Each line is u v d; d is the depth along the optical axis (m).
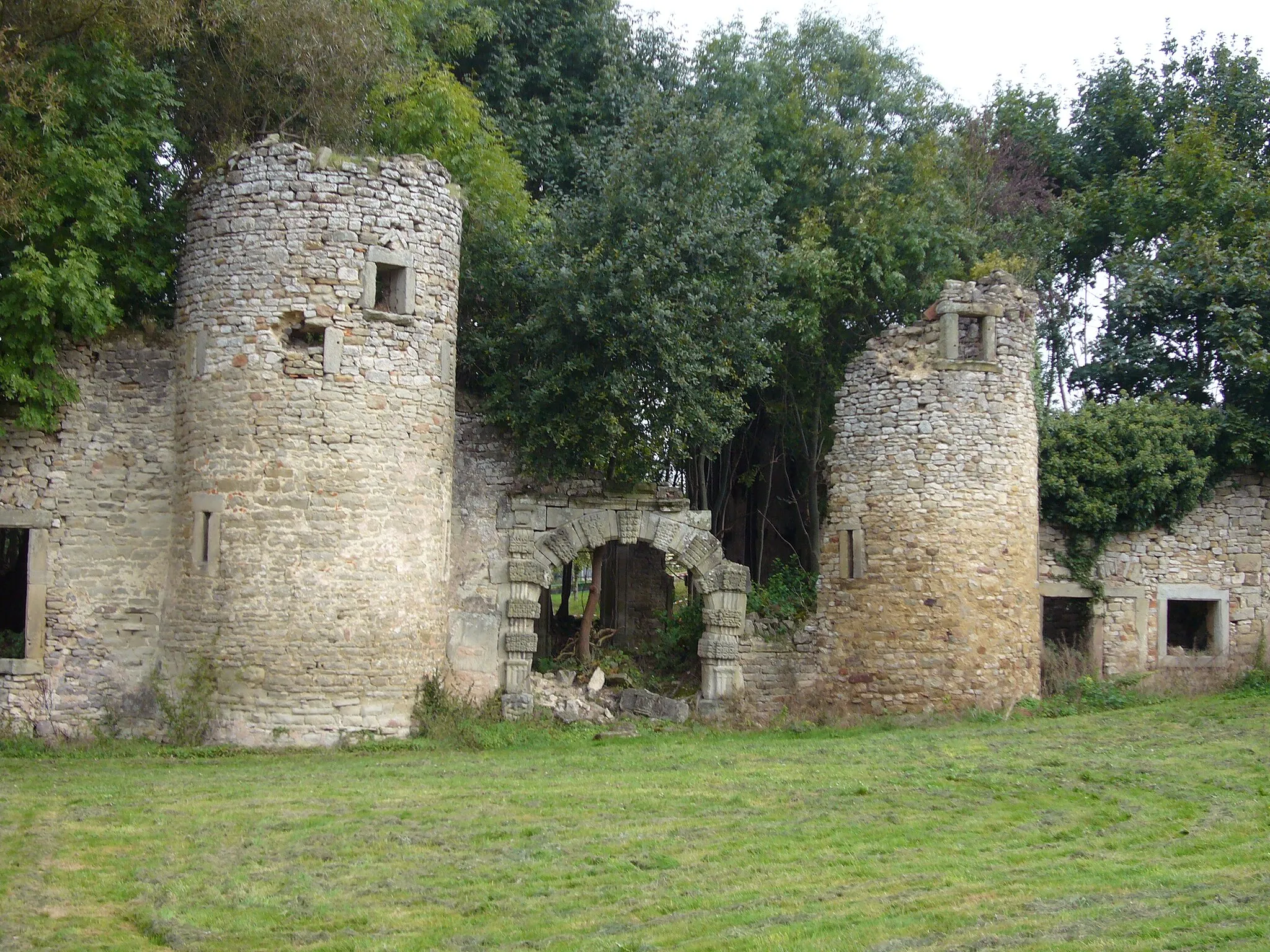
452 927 8.19
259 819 10.92
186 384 15.24
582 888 9.02
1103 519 19.44
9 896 8.81
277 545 14.50
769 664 18.41
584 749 15.20
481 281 17.55
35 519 15.40
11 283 14.35
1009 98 27.22
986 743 14.70
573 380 16.97
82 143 14.73
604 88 23.89
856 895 8.66
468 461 17.39
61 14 14.69
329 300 14.79
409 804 11.55
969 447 17.47
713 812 11.22
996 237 24.12
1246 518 20.48
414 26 21.14
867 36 24.55
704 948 7.62
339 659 14.59
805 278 20.12
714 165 18.38
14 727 15.10
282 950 7.80
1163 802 11.30
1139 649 19.81
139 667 15.50
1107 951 7.23
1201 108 25.84
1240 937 7.36
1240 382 20.53
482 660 17.02
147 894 8.88
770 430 22.75
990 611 17.34
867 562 17.69
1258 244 20.94
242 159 14.99
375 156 15.45
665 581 21.77
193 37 16.33
